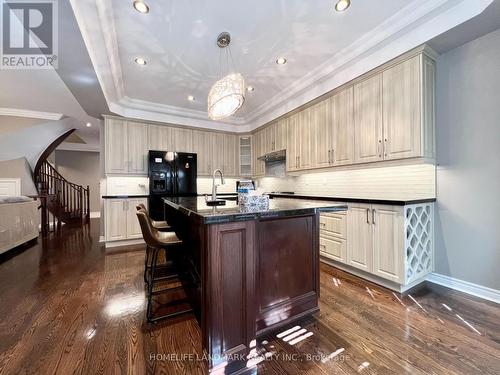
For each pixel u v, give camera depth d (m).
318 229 1.88
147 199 4.38
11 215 3.63
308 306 1.80
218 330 1.27
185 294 2.22
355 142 2.88
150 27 2.23
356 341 1.54
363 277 2.58
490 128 2.07
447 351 1.44
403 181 2.74
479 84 2.12
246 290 1.35
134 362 1.35
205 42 2.49
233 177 5.59
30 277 2.65
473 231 2.18
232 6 2.00
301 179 4.43
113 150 4.21
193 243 1.95
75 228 5.95
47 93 3.80
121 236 4.13
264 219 1.57
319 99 3.41
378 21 2.22
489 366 1.32
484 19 1.86
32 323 1.74
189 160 4.75
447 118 2.33
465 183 2.22
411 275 2.22
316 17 2.15
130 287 2.38
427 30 2.13
